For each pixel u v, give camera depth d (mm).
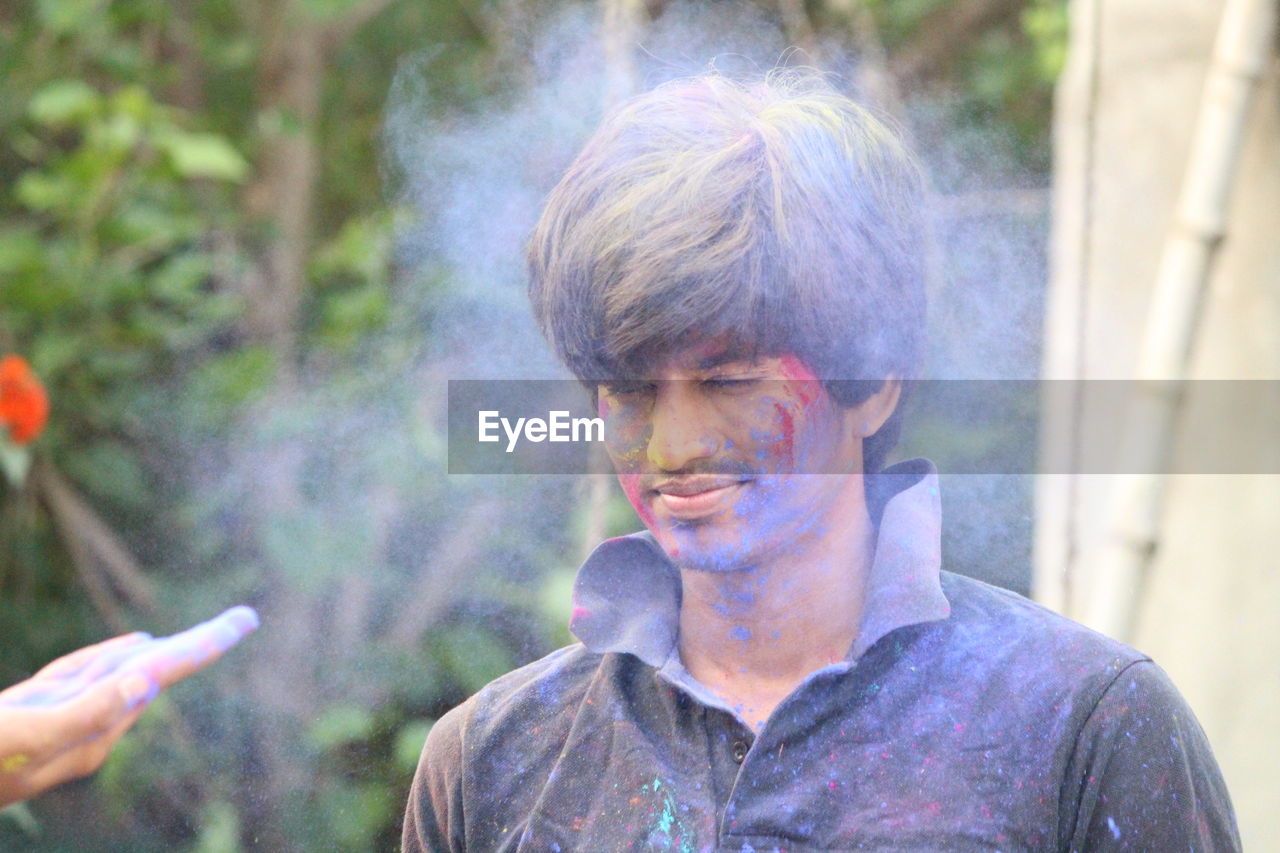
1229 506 5977
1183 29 6324
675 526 3219
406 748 10242
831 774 3100
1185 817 3057
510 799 3438
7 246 11359
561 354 3348
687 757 3244
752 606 3330
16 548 11859
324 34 13812
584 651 3633
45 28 12547
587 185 3242
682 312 3057
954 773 3061
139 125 11547
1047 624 3299
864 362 3279
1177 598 6086
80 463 11672
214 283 13180
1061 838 3068
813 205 3119
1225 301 6051
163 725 10609
